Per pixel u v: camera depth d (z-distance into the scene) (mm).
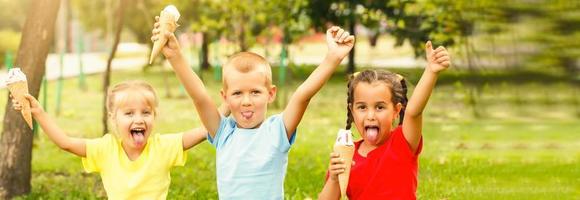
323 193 4199
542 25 11008
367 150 4430
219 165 4473
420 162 9039
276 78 20703
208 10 15664
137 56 40938
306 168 8742
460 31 11695
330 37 4203
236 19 14836
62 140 4672
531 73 11898
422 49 13805
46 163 9477
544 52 11375
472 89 13023
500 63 12156
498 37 11703
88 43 47250
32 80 7199
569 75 11492
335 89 19781
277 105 15797
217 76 21719
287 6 13797
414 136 4312
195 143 4680
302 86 4223
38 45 7211
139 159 4656
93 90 21312
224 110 4656
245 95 4371
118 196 4637
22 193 7438
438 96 15523
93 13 29750
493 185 7715
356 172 4391
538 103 11992
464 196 7254
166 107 16453
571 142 10008
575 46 10984
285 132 4316
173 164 4688
